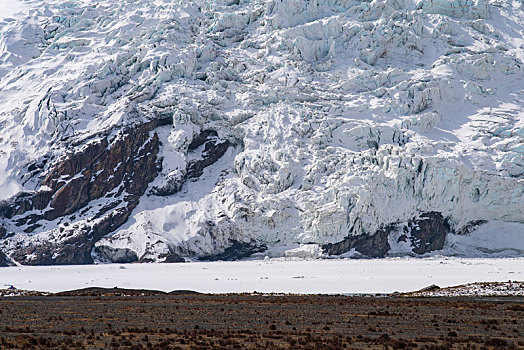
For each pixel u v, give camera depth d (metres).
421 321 185.50
